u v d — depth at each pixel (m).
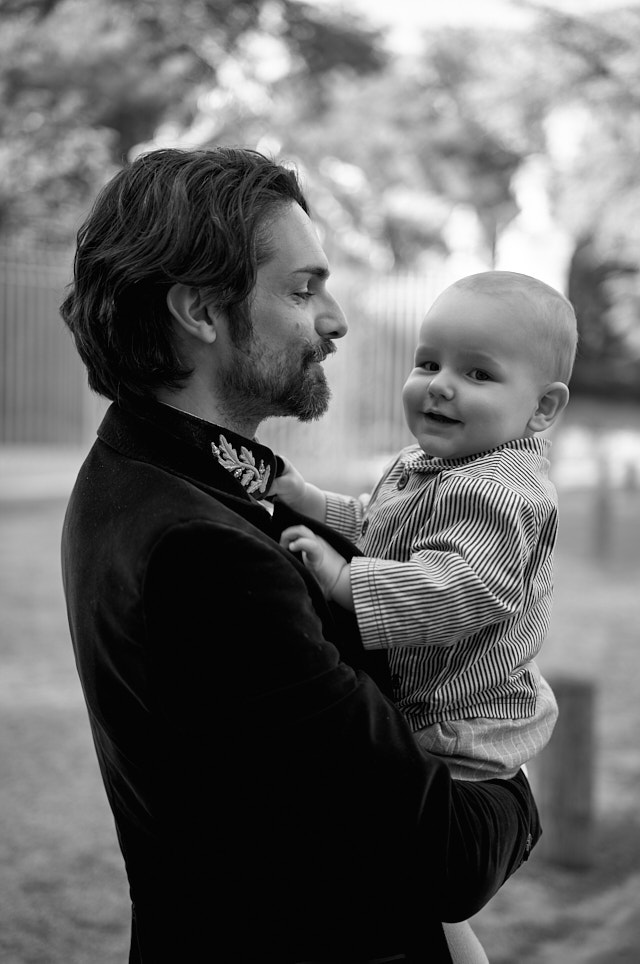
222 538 1.19
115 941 3.69
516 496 1.46
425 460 1.63
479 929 3.78
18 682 6.23
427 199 29.61
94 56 21.25
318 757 1.18
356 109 26.05
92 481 1.36
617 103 14.27
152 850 1.31
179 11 21.69
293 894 1.23
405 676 1.48
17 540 10.20
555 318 1.60
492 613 1.41
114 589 1.22
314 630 1.22
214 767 1.20
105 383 1.38
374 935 1.25
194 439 1.33
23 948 3.59
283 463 1.75
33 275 13.52
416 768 1.21
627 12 14.32
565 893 4.09
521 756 1.48
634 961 3.48
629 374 31.08
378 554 1.58
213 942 1.26
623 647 7.57
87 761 5.18
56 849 4.33
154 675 1.20
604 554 11.27
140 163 1.36
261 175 1.35
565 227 15.98
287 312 1.35
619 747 5.55
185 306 1.30
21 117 20.61
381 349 14.14
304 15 23.61
